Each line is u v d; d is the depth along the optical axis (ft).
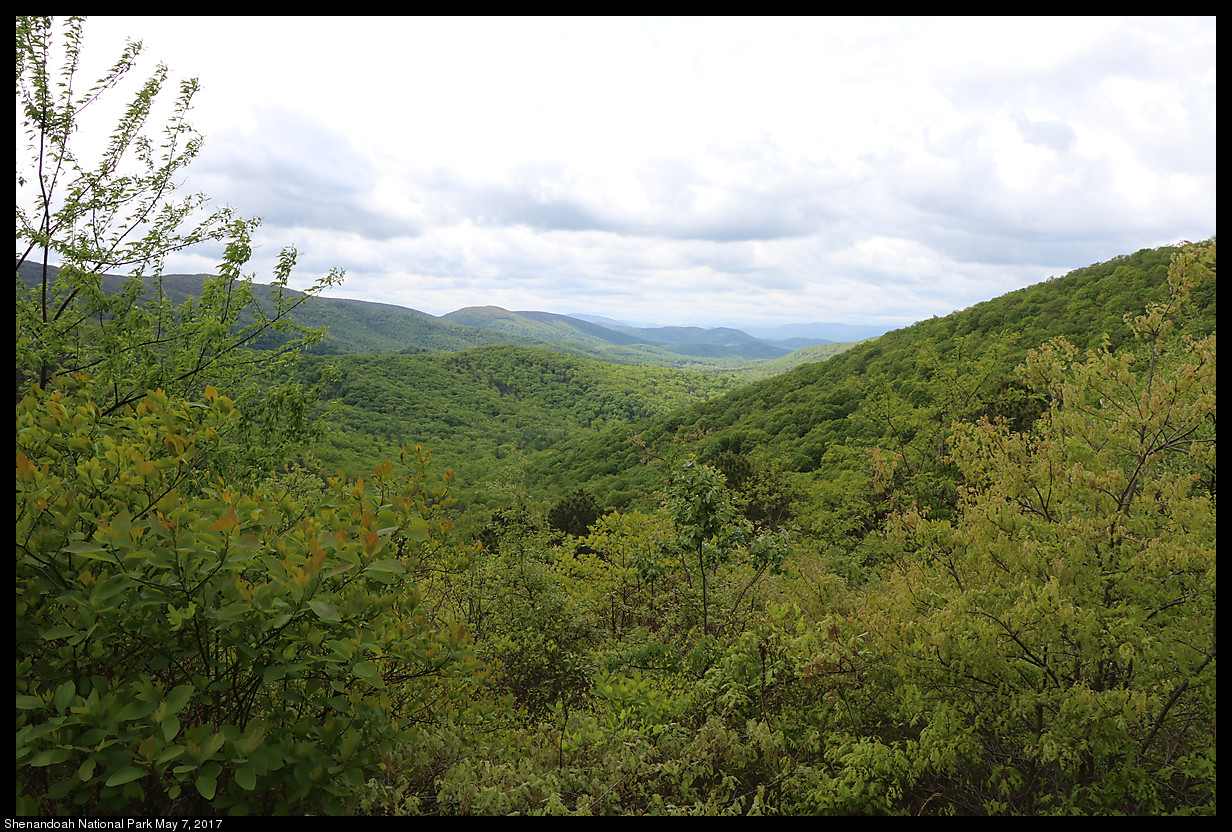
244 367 19.99
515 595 18.79
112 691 5.77
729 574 19.95
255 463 18.92
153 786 6.12
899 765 8.71
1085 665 9.15
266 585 5.95
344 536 6.40
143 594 5.66
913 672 9.81
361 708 6.56
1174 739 9.39
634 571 20.98
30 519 5.78
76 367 17.61
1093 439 10.64
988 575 10.28
